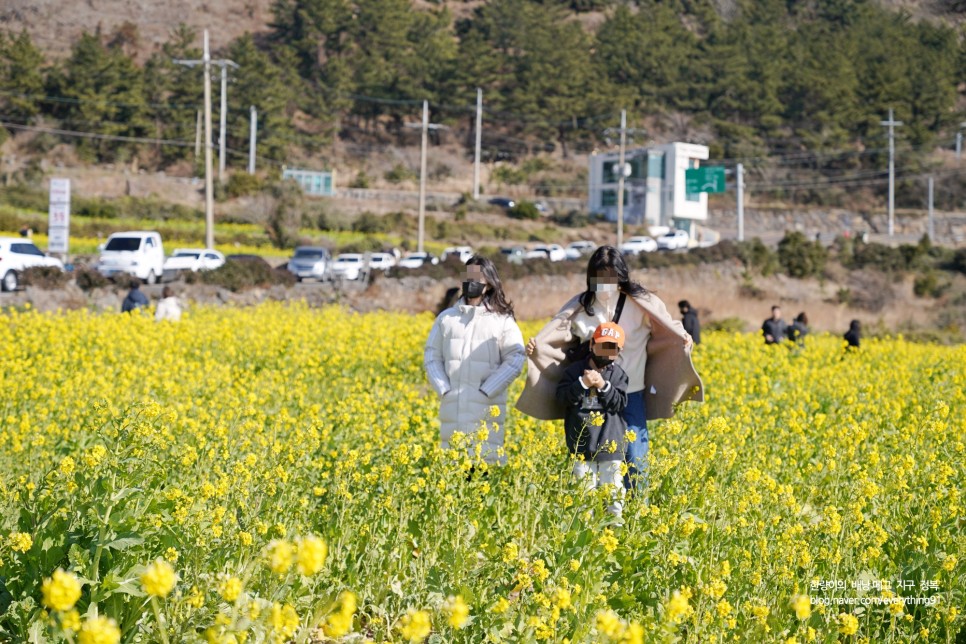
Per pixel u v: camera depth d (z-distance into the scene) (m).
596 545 10.64
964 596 10.44
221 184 160.00
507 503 13.07
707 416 17.31
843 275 111.25
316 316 49.50
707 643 8.84
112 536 8.88
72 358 28.11
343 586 10.10
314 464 13.37
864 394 20.86
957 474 13.98
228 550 9.73
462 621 7.09
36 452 13.87
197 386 21.89
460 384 14.64
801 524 11.05
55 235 63.66
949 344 75.38
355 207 169.38
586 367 13.14
